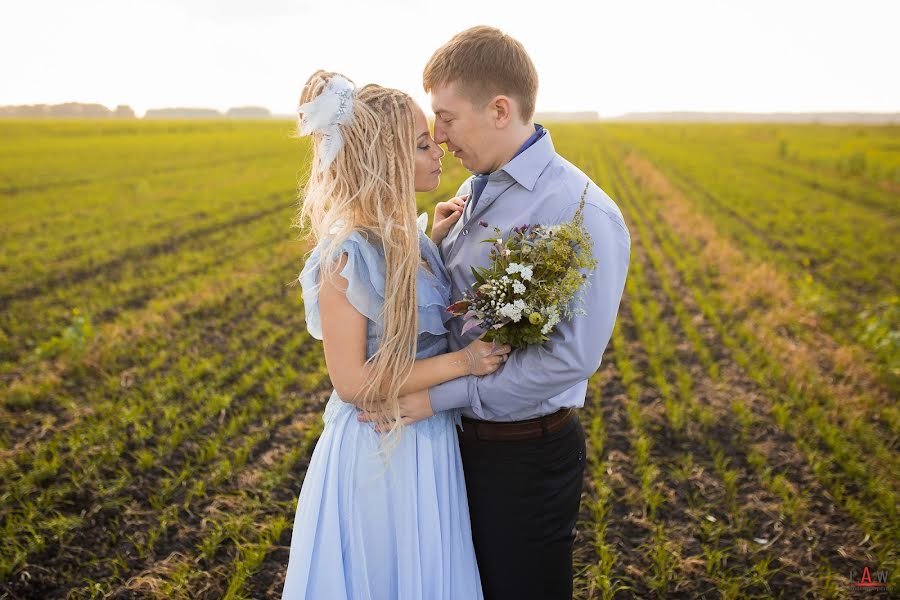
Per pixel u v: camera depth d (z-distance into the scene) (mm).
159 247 12273
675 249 12273
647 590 3354
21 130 49969
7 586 3211
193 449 4637
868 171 26391
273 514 3924
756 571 3447
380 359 1993
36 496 4016
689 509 4020
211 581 3295
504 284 1925
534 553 2297
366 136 1941
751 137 56312
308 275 2049
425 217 2289
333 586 2053
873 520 3869
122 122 75250
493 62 2025
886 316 7746
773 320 7898
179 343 6871
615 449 4789
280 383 5848
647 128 78188
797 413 5355
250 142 43312
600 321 2023
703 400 5625
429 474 2135
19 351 6762
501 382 2062
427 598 2102
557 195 2105
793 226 15055
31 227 13859
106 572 3363
